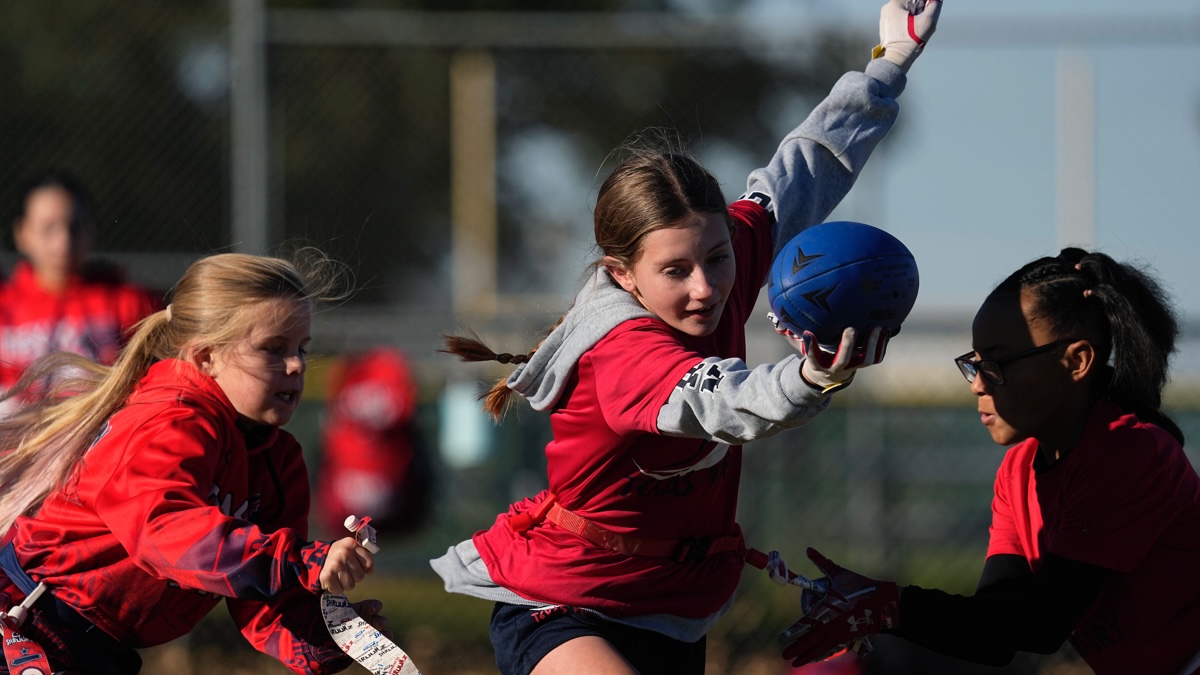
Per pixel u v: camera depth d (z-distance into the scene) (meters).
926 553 29.17
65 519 12.70
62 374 14.71
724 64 32.16
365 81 34.16
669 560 12.81
